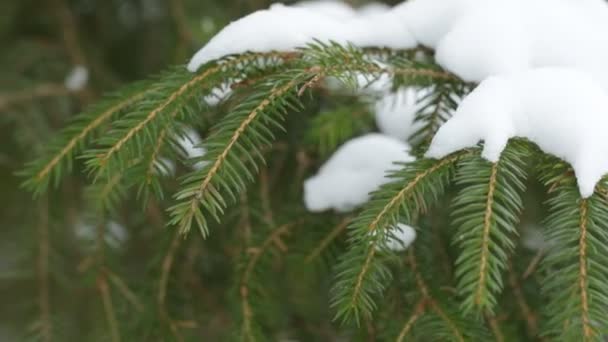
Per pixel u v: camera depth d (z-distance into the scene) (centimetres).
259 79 71
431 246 79
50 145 74
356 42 76
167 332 86
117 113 75
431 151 68
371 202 67
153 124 70
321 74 69
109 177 68
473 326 70
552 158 67
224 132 67
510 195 65
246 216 89
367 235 66
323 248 81
